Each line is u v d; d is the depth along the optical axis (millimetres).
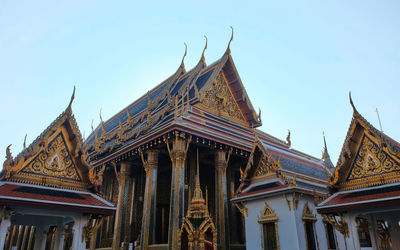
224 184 21297
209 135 21016
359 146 11398
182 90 26734
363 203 9867
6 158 9781
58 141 11133
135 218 24859
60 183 10711
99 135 38031
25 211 9492
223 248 19531
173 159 19578
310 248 13477
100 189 11398
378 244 11508
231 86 27797
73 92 11609
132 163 25312
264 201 14781
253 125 27562
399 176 10188
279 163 14820
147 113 27938
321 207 10961
